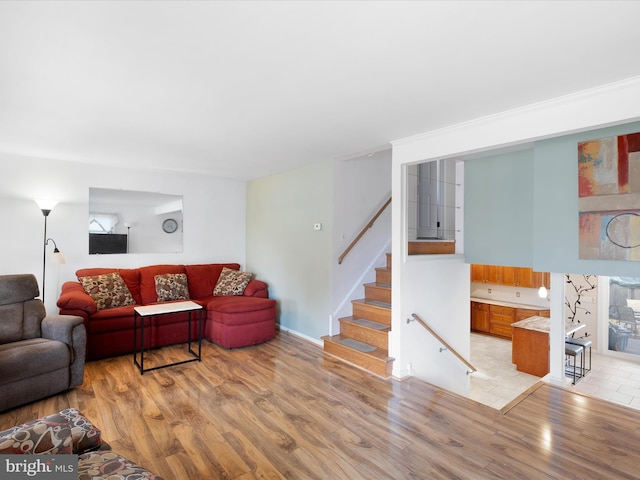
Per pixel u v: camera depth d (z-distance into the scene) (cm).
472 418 263
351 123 292
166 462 208
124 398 290
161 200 523
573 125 231
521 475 199
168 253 531
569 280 598
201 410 271
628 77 205
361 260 468
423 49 176
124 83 216
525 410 278
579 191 265
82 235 457
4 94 232
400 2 139
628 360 538
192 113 268
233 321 418
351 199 453
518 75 204
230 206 594
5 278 317
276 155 413
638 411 277
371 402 288
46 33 161
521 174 379
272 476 197
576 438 237
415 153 330
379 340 374
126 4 140
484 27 156
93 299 407
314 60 188
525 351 511
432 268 383
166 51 178
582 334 586
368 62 189
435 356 390
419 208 491
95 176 466
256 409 273
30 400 272
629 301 542
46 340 304
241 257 609
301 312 480
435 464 208
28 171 419
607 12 144
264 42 170
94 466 139
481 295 745
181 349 424
